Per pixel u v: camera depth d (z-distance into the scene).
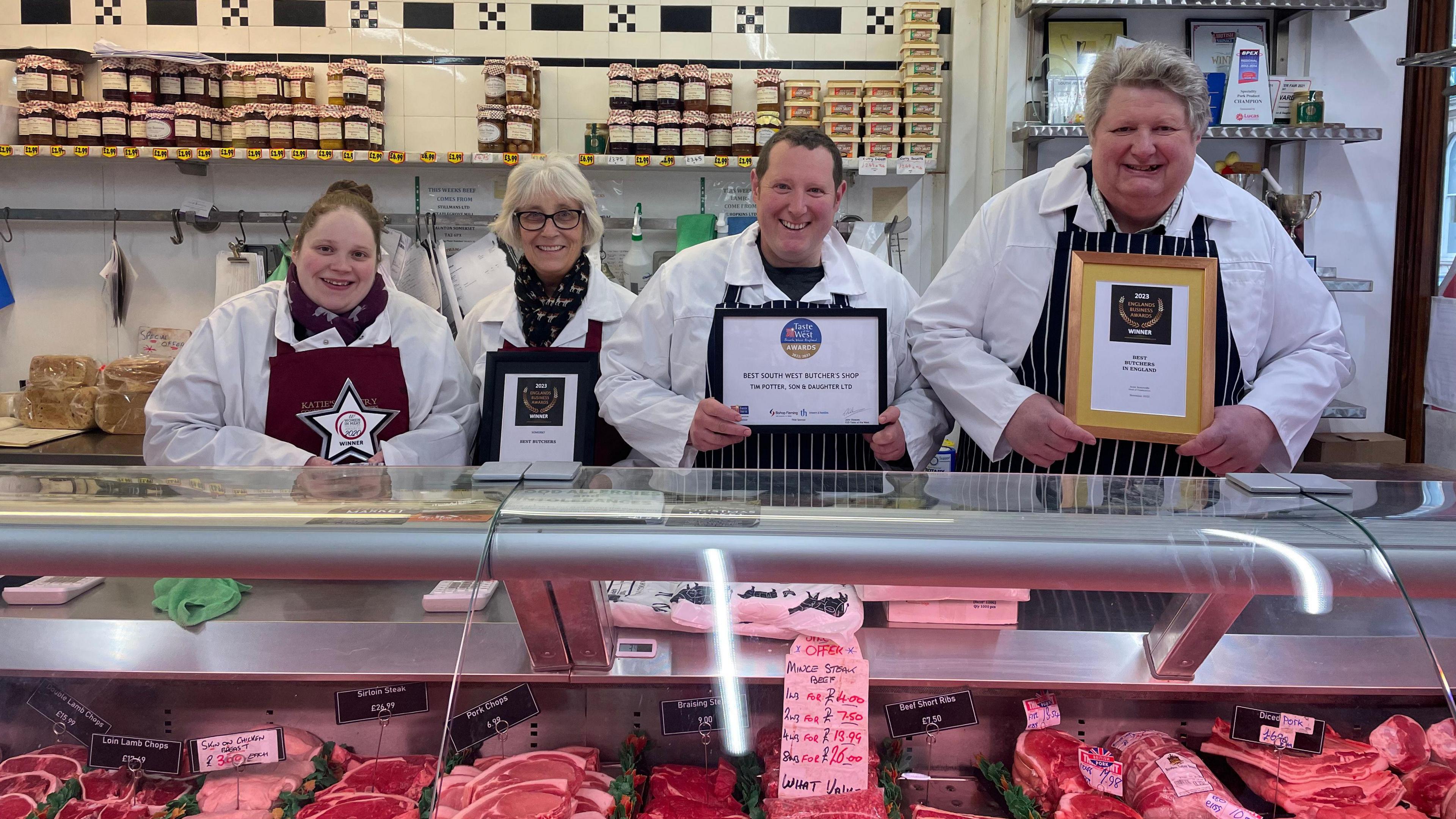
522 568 0.97
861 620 1.19
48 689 1.14
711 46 3.53
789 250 1.78
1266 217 1.71
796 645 1.16
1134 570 0.98
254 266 3.41
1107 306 1.60
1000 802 1.17
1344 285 3.04
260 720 1.15
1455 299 2.99
